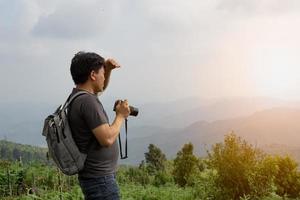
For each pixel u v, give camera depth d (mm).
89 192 4539
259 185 13250
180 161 23078
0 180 17938
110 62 4961
